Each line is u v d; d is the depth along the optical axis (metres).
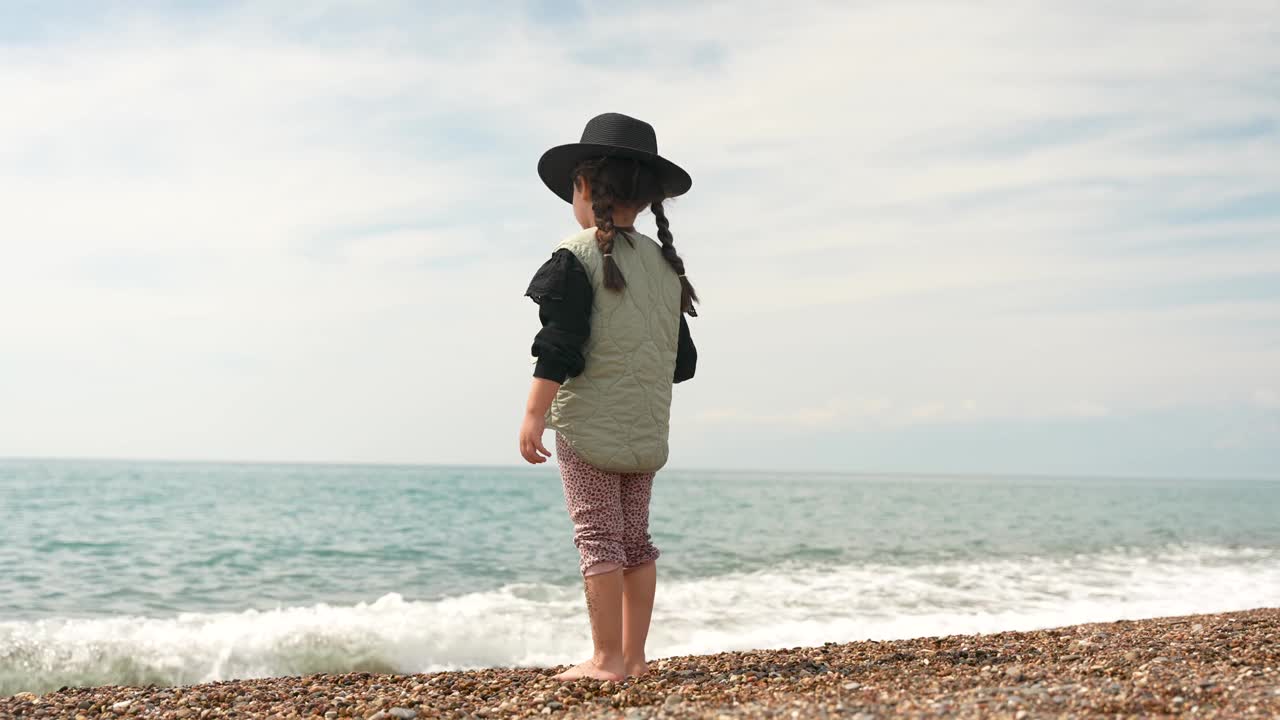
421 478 84.12
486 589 9.80
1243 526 23.53
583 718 2.59
